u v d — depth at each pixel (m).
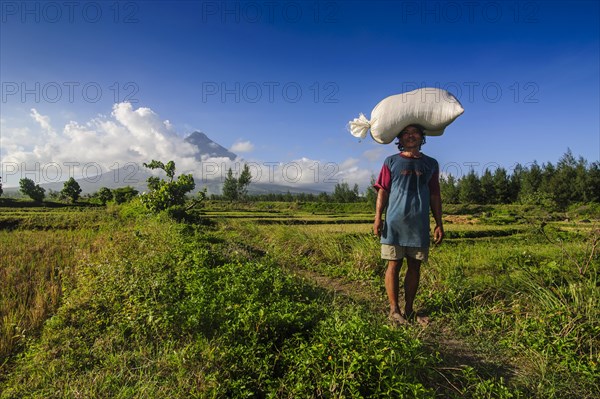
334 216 39.06
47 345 3.82
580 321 3.80
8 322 4.47
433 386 3.02
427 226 4.41
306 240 9.73
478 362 3.46
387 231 4.48
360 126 4.68
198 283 5.22
